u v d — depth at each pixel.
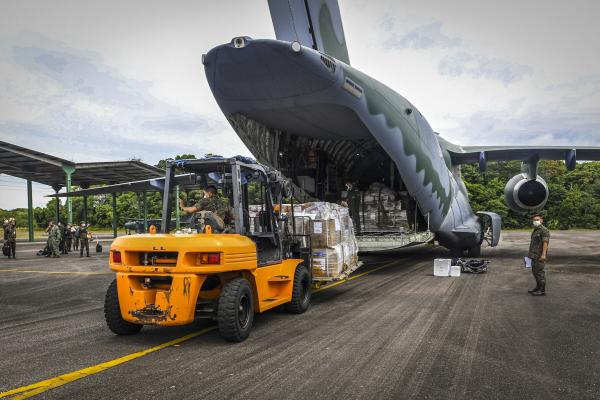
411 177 12.64
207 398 3.92
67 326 7.02
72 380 4.44
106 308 6.14
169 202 6.58
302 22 11.05
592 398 3.91
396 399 3.87
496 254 19.39
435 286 10.56
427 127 13.62
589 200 53.53
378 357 5.08
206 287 6.48
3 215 71.56
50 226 21.73
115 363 5.00
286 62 9.05
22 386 4.27
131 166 29.33
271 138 11.98
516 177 18.31
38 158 26.75
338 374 4.52
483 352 5.27
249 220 7.24
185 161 6.62
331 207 9.49
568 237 34.72
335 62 9.60
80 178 33.66
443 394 3.98
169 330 6.67
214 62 9.55
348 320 7.08
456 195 16.33
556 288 10.16
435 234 15.76
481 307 8.02
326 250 8.73
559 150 16.45
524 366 4.76
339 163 14.09
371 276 12.58
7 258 20.94
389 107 11.38
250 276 6.39
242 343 5.80
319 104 10.39
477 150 17.64
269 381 4.34
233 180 6.42
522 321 6.89
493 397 3.92
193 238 5.71
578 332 6.21
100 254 23.78
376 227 13.57
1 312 8.24
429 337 5.96
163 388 4.18
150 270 5.71
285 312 7.79
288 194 8.13
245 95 10.28
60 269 16.03
